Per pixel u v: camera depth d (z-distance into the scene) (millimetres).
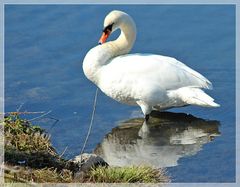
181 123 15703
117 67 15930
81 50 18875
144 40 19344
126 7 20797
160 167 13445
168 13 20609
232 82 17328
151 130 15430
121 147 14594
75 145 14438
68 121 15586
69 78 17688
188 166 13531
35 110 16016
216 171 13367
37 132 13211
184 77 15914
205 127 15547
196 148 14508
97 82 16281
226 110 16219
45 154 12242
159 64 15914
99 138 14906
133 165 12414
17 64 18203
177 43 19203
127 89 15766
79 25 19984
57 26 19953
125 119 15906
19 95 16703
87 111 16125
